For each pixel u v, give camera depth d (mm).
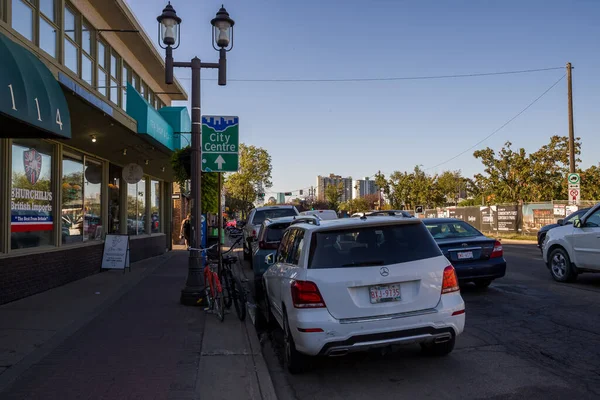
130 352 5977
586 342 6395
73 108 9133
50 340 6449
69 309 8469
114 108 10078
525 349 6156
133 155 14938
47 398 4492
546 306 8609
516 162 36625
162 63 17000
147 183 19359
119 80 14570
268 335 7578
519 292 10055
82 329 7070
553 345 6293
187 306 8805
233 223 42250
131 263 16594
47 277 10406
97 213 14000
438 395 4781
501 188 37906
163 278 12555
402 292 5062
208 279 8391
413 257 5219
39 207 10352
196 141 9047
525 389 4836
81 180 12805
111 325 7344
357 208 80562
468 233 10742
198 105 9062
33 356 5762
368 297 4992
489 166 38312
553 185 36375
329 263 5094
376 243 5266
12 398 4484
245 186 48500
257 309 9500
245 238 18031
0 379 4977
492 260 9906
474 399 4648
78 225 12578
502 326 7316
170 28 8703
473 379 5164
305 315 4930
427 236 5445
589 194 36000
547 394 4695
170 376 5141
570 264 10844
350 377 5391
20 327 7145
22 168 9586
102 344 6305
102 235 14211
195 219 9047
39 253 10039
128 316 7969
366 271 5027
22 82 6461
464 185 68500
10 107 6039
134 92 11875
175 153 13094
